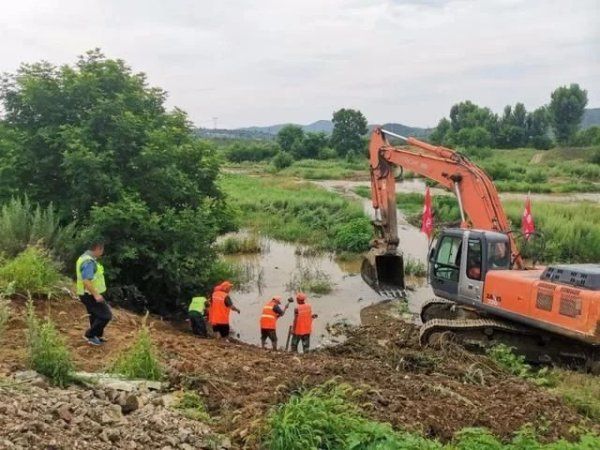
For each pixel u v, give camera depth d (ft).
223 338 44.14
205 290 53.93
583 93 340.59
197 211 51.65
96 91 51.96
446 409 25.82
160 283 51.06
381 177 59.62
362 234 82.53
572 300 35.73
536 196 149.79
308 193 135.85
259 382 27.27
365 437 20.74
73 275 45.27
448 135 339.57
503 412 26.45
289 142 342.85
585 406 28.99
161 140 50.78
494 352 38.55
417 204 126.82
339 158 318.04
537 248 65.62
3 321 28.25
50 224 44.78
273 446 20.38
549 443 23.21
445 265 45.50
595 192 161.07
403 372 32.81
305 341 43.06
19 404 19.22
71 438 18.04
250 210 111.75
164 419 21.49
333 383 26.16
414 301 58.39
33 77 50.80
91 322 31.09
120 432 19.65
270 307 43.70
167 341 33.35
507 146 349.00
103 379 24.67
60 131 49.88
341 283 64.90
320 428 20.97
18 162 49.88
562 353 39.34
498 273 41.16
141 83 56.75
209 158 55.52
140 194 50.44
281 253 82.17
